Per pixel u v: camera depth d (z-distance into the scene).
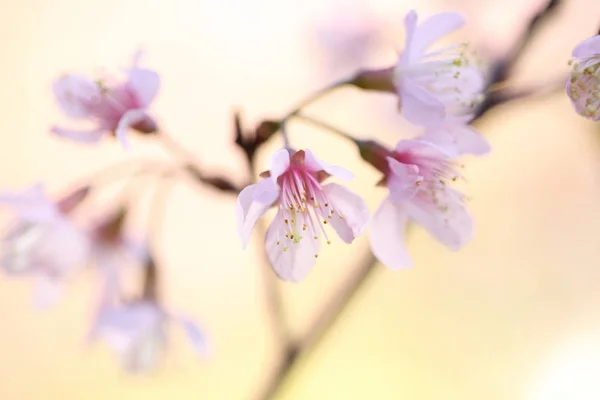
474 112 0.40
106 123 0.39
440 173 0.38
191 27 0.69
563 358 0.63
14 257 0.41
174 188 0.64
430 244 0.64
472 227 0.39
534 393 0.62
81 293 0.62
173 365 0.43
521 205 0.65
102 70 0.40
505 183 0.65
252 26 0.67
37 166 0.65
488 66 0.41
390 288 0.63
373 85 0.39
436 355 0.62
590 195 0.64
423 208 0.39
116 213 0.43
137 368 0.43
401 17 0.61
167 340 0.43
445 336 0.63
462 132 0.38
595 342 0.63
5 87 0.66
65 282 0.42
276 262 0.37
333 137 0.59
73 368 0.63
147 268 0.42
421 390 0.62
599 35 0.36
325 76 0.62
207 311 0.63
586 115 0.37
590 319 0.64
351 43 0.62
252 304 0.63
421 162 0.38
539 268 0.65
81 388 0.62
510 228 0.65
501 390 0.63
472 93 0.39
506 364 0.63
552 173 0.64
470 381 0.63
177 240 0.65
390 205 0.38
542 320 0.64
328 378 0.61
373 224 0.38
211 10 0.70
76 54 0.68
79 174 0.65
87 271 0.42
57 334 0.63
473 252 0.64
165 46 0.68
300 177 0.37
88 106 0.39
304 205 0.37
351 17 0.62
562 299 0.64
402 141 0.38
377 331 0.63
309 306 0.59
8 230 0.41
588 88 0.37
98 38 0.68
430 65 0.39
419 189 0.38
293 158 0.38
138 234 0.43
